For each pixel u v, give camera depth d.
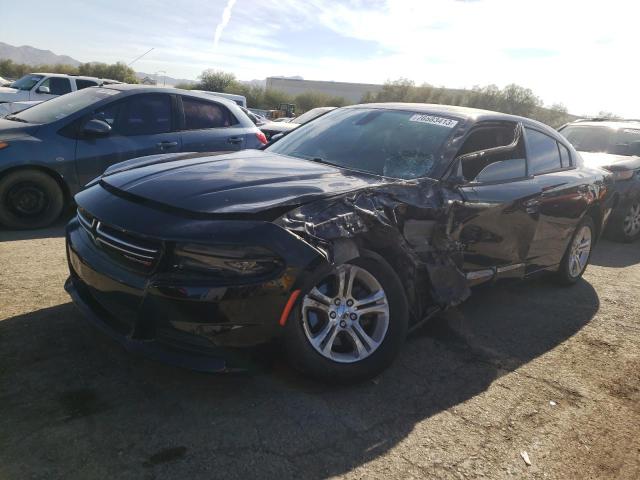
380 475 2.24
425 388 2.97
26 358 2.84
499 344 3.66
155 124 6.38
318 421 2.55
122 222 2.59
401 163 3.48
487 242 3.62
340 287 2.77
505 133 4.09
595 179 4.98
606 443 2.63
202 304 2.37
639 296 5.01
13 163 5.40
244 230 2.44
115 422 2.39
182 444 2.29
